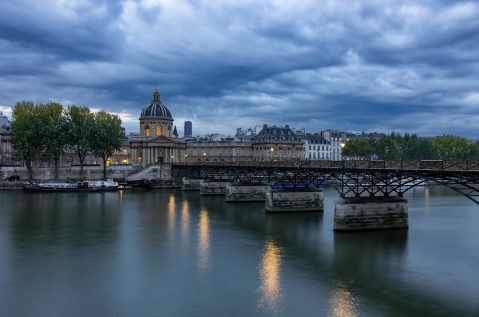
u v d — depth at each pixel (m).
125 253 36.84
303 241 40.66
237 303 25.42
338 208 43.62
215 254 36.44
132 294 26.98
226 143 168.50
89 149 107.19
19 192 92.12
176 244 40.22
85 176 105.88
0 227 48.53
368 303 25.19
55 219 54.44
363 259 34.06
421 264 32.56
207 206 68.69
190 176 111.56
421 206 68.25
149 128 150.00
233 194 73.44
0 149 131.62
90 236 43.88
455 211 61.66
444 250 36.44
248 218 55.03
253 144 168.50
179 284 28.80
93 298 26.38
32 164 132.25
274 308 24.62
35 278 30.11
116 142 111.19
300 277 29.97
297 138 171.50
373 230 44.16
